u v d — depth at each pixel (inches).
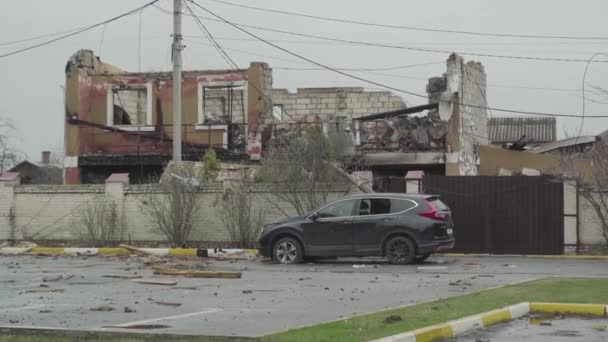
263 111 1354.6
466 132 1352.1
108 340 365.1
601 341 386.9
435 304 475.8
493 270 736.3
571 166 963.3
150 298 539.8
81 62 1400.1
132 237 1051.3
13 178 1098.1
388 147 1298.0
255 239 1007.0
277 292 573.0
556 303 477.1
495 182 938.1
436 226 791.1
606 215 911.0
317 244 816.3
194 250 946.1
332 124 1305.4
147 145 1378.0
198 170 1083.9
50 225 1080.2
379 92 1503.4
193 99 1375.5
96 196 1067.9
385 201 808.3
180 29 1018.7
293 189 990.4
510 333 410.0
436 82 1341.0
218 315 456.1
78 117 1381.6
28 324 425.4
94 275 711.7
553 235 919.0
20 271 759.7
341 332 374.6
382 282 636.1
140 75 1395.2
